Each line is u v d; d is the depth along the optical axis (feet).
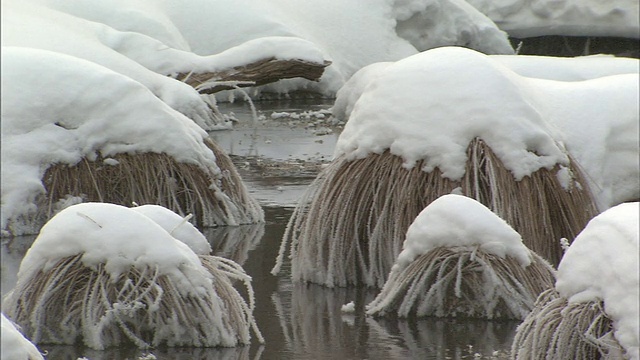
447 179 71.61
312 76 164.45
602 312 49.14
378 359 57.16
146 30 187.42
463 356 57.72
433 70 74.13
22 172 90.68
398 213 72.18
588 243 50.55
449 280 65.92
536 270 64.69
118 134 92.89
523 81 80.43
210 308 59.06
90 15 186.19
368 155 74.54
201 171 95.55
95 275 59.36
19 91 91.91
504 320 65.31
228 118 181.68
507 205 70.90
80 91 92.68
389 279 66.95
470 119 72.33
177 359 56.70
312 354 58.13
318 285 75.31
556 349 51.65
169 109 96.02
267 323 64.95
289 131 168.86
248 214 98.53
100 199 91.86
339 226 74.59
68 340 59.52
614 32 315.99
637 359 46.80
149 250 58.39
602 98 84.17
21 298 59.36
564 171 73.51
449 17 268.62
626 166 84.23
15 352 39.14
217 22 218.18
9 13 148.56
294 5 238.89
